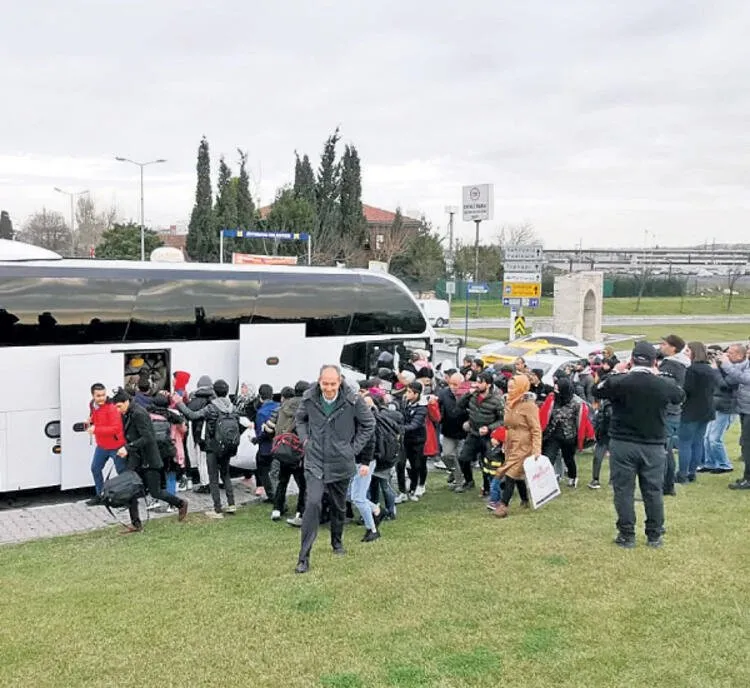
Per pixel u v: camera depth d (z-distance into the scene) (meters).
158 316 11.87
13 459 10.59
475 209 27.14
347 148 59.94
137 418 8.54
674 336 10.00
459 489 10.65
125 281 11.54
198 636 5.49
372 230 68.94
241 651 5.25
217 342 12.54
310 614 5.88
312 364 13.73
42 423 10.79
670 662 5.09
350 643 5.37
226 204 52.53
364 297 14.48
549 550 7.44
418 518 8.90
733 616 5.83
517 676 4.89
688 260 130.50
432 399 10.29
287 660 5.11
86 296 11.16
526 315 61.59
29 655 5.20
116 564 7.30
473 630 5.58
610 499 9.78
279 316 13.28
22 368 10.64
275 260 19.42
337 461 7.07
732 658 5.15
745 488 9.98
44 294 10.82
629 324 56.09
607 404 10.32
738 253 131.62
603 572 6.77
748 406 9.93
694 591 6.33
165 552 7.69
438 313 47.84
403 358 14.95
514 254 23.59
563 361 19.14
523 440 8.84
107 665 5.04
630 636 5.48
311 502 6.94
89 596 6.33
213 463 9.30
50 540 8.40
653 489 7.48
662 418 7.41
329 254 55.19
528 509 9.27
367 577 6.71
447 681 4.82
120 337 11.49
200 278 12.35
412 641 5.40
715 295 82.00
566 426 10.12
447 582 6.56
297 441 8.70
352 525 8.68
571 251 118.75
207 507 10.09
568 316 40.03
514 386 8.82
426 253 66.75
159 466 8.71
